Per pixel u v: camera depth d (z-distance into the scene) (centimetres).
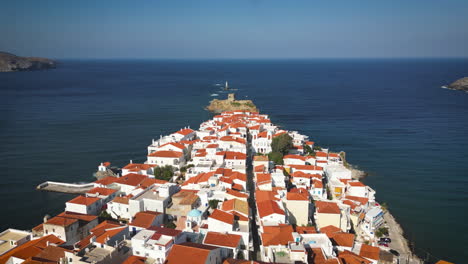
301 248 6906
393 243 9219
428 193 12975
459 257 9056
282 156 14012
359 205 10288
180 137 16250
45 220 8262
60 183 13025
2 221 10450
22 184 13162
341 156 16162
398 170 15338
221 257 7081
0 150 17188
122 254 6638
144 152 17300
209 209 9275
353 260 7100
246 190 10888
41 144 18325
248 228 8131
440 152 17925
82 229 8281
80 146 18100
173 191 10325
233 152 13750
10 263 6744
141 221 8238
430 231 10294
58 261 6506
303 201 9212
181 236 7069
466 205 12031
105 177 12525
